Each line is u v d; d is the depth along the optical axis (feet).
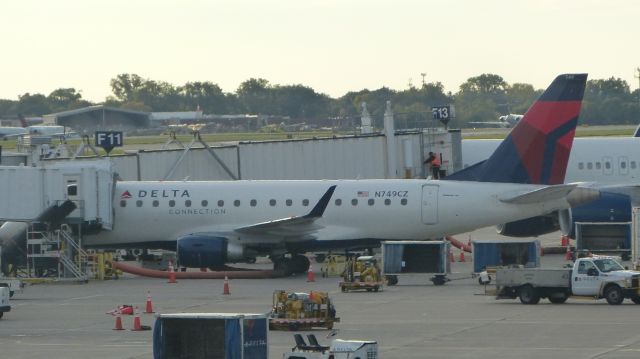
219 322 297.12
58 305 507.71
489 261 600.39
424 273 578.25
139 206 653.30
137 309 471.62
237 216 646.33
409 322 426.92
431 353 351.05
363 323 426.92
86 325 438.81
